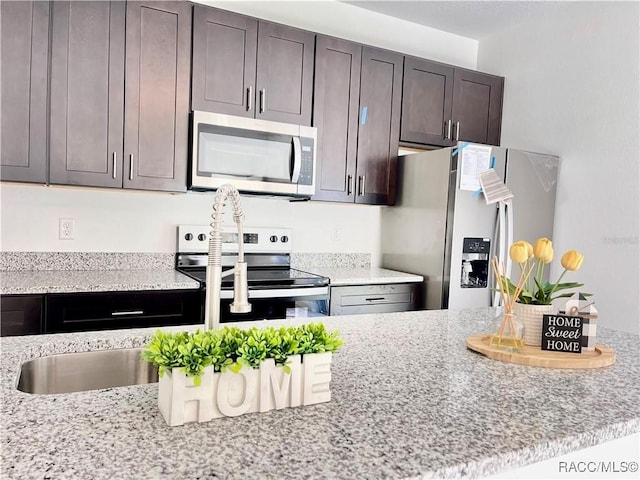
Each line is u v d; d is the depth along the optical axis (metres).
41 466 0.64
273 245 3.10
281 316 2.54
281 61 2.74
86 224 2.61
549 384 1.09
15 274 2.36
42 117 2.20
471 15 3.36
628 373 1.20
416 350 1.32
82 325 2.10
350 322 1.65
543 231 3.13
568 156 3.12
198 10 2.50
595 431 0.86
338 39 2.91
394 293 2.95
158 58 2.42
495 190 1.49
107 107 2.32
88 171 2.30
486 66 3.76
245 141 2.60
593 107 2.97
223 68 2.58
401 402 0.93
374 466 0.68
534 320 1.37
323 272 3.07
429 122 3.27
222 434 0.76
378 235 3.50
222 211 1.08
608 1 2.89
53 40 2.20
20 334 1.99
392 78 3.12
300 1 3.13
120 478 0.62
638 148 2.72
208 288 1.07
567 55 3.13
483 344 1.33
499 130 3.57
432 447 0.75
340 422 0.82
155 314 2.24
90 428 0.76
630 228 2.75
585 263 2.99
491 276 2.96
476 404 0.94
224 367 0.81
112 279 2.31
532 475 0.93
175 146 2.48
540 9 3.21
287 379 0.87
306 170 2.79
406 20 3.50
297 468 0.67
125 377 1.30
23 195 2.46
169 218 2.81
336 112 2.93
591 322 1.33
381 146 3.12
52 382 1.21
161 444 0.72
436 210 2.96
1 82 2.11
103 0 2.29
